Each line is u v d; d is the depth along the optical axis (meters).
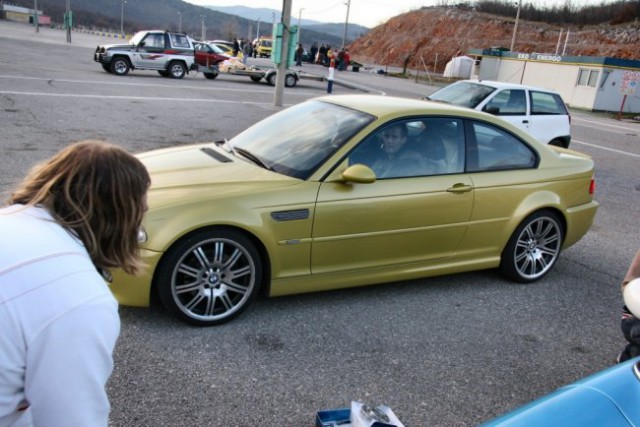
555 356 3.86
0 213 1.36
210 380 3.15
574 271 5.52
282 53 15.20
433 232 4.38
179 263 3.52
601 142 16.33
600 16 73.31
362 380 3.32
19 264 1.25
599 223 7.40
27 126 9.34
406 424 2.98
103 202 1.40
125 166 1.44
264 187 3.77
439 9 81.12
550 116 11.09
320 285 4.05
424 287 4.77
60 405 1.24
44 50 29.45
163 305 3.60
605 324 4.41
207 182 3.78
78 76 18.03
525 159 4.90
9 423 1.32
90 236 1.40
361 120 4.25
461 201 4.43
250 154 4.35
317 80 26.89
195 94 16.72
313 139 4.25
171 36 21.45
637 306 2.65
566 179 5.04
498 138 4.78
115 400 2.91
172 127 10.77
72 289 1.27
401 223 4.19
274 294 3.90
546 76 36.72
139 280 3.43
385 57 82.56
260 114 13.69
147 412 2.84
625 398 1.87
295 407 3.01
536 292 4.91
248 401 3.01
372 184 4.07
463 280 5.02
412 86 35.09
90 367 1.27
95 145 1.46
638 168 12.10
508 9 82.88
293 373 3.31
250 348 3.51
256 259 3.76
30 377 1.24
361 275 4.19
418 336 3.91
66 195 1.37
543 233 5.06
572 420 1.79
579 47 59.06
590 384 1.97
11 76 15.66
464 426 3.03
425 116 4.41
